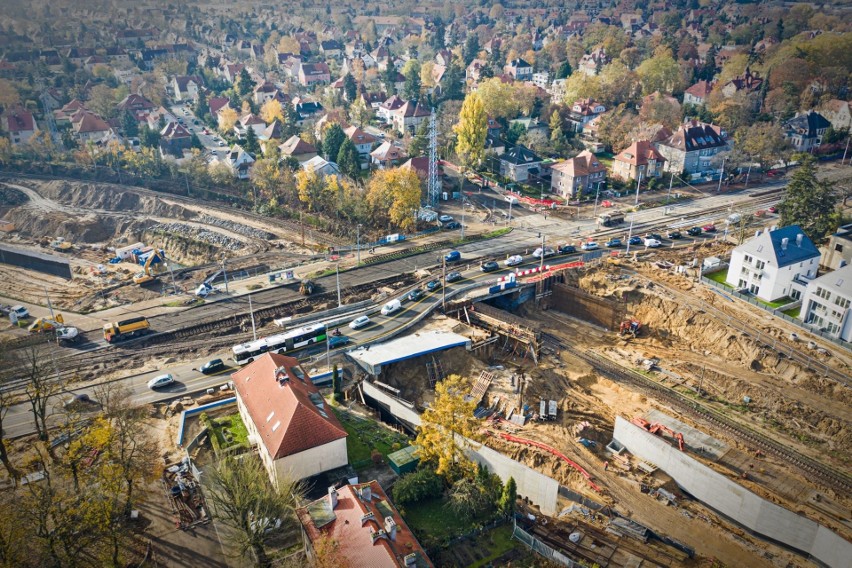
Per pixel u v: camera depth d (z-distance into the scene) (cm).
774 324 13325
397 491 8700
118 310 13862
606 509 9381
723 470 10031
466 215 18862
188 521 8256
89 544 7350
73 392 10975
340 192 18488
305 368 11669
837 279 12631
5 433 9919
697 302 14088
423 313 13412
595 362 13150
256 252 17175
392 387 11788
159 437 9888
